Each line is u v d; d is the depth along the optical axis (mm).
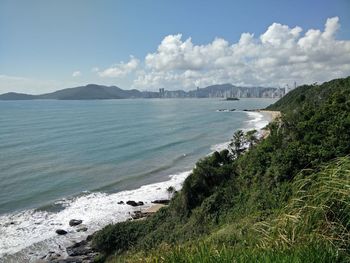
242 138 61406
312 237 4410
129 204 41281
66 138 86875
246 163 34688
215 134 95688
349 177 4781
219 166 41062
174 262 4809
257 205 23750
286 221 4875
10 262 27625
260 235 5309
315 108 35469
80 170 55938
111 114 160875
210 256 4430
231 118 143000
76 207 40062
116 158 65125
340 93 34406
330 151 23188
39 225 34719
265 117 145625
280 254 4117
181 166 60094
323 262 3945
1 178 49438
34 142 79938
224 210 28969
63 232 33156
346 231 4398
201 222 28844
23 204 40062
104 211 39062
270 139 33906
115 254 29234
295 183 5656
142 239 30094
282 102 168000
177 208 33469
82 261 28609
